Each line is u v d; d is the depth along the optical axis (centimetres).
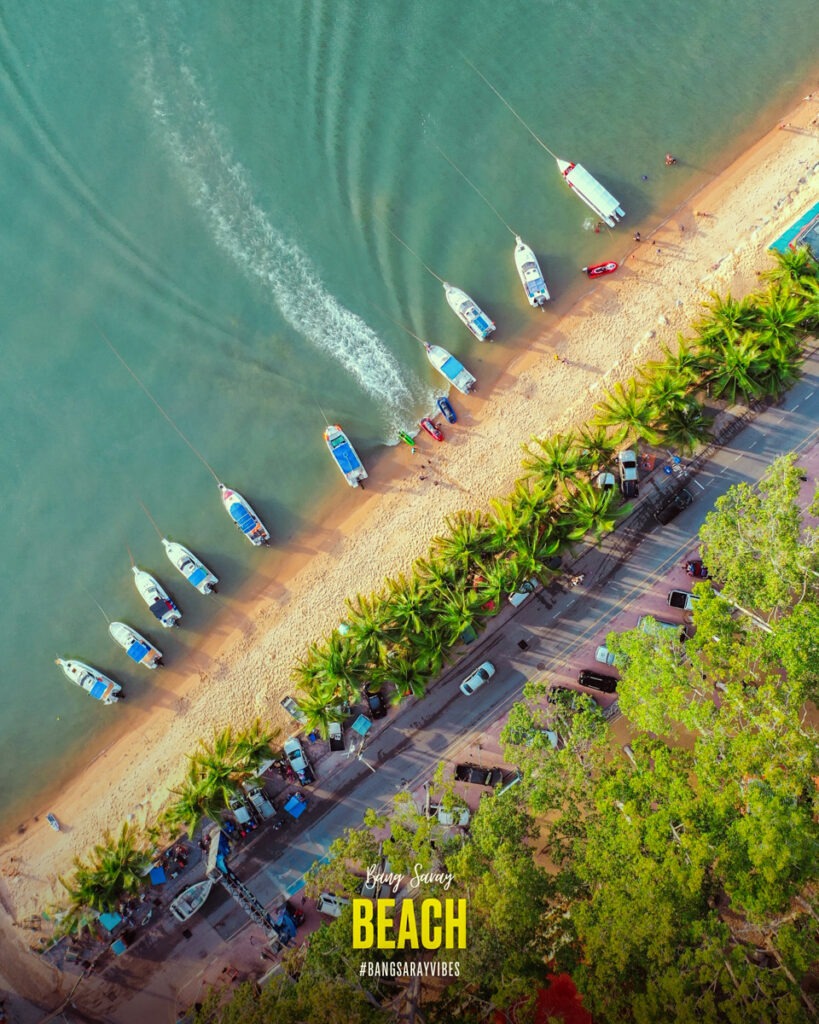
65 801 5594
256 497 5675
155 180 5784
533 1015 4362
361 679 5022
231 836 5353
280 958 5266
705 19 5725
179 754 5569
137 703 5641
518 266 5569
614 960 4203
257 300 5719
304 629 5594
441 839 4878
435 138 5725
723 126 5669
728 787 4397
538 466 5088
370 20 5772
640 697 4684
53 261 5778
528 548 4944
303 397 5675
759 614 5228
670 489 5419
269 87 5784
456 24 5769
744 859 4278
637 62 5725
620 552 5406
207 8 5809
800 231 5375
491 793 5278
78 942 5388
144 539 5681
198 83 5797
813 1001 4584
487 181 5691
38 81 5809
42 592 5694
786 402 5384
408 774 5372
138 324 5747
